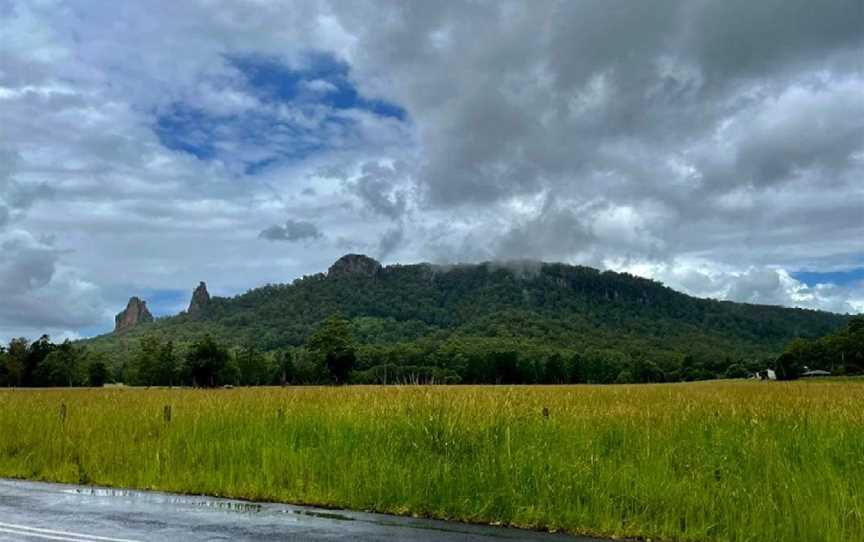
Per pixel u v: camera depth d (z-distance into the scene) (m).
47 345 95.19
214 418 14.88
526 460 9.96
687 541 7.78
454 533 7.79
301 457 11.12
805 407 17.38
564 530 8.16
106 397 23.69
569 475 9.38
